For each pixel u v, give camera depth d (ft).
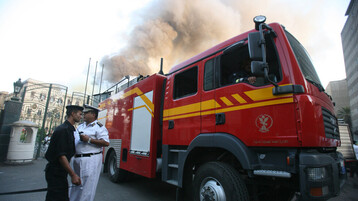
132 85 19.07
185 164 11.73
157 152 14.85
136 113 17.38
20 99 34.94
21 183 19.26
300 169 6.98
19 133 30.35
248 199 8.45
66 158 8.69
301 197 7.14
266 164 8.30
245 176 10.04
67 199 8.73
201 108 11.31
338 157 9.66
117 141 20.07
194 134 11.41
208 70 11.57
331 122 9.09
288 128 7.57
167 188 18.51
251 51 8.20
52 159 8.64
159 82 15.81
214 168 9.45
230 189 8.50
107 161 21.98
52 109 50.34
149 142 14.89
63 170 8.73
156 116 15.11
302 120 7.30
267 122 8.18
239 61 10.23
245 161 8.39
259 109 8.55
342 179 9.32
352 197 18.15
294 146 7.32
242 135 8.95
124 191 17.35
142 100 16.83
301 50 10.66
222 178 8.89
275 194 11.01
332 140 8.64
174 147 13.23
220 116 10.07
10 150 29.73
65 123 9.41
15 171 24.90
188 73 13.20
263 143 8.16
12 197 15.21
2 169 26.00
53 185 8.48
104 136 11.65
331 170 7.39
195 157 12.10
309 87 8.02
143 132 15.88
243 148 8.70
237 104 9.43
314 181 6.79
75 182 8.60
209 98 10.95
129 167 17.07
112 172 20.80
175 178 12.52
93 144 11.32
